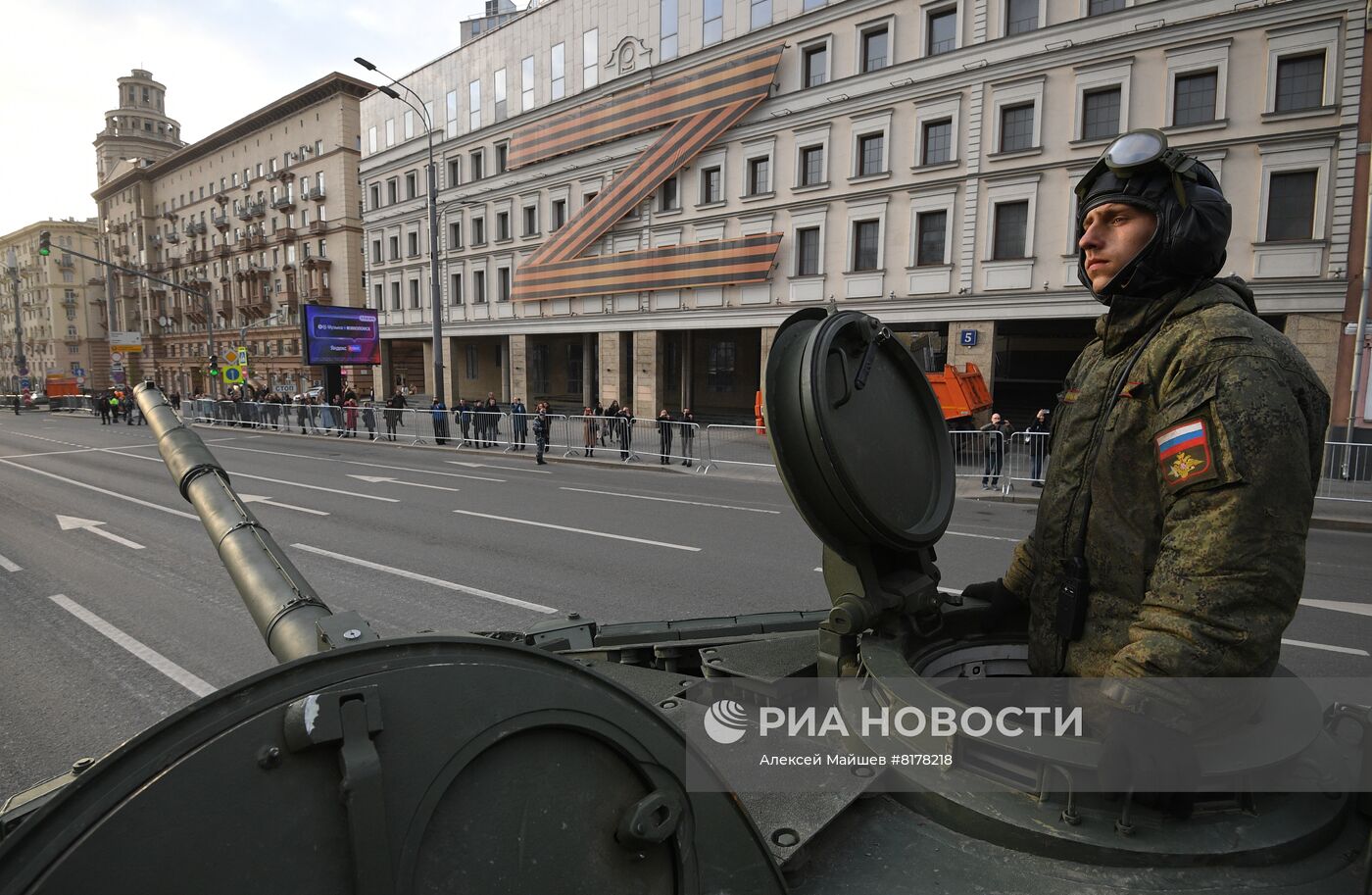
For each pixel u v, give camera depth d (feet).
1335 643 17.51
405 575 23.67
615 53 90.68
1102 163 4.17
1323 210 50.83
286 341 171.01
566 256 96.02
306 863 2.42
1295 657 16.60
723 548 27.45
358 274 154.61
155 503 38.68
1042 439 42.98
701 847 3.29
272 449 70.03
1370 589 22.40
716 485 46.24
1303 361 3.63
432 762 2.63
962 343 65.92
